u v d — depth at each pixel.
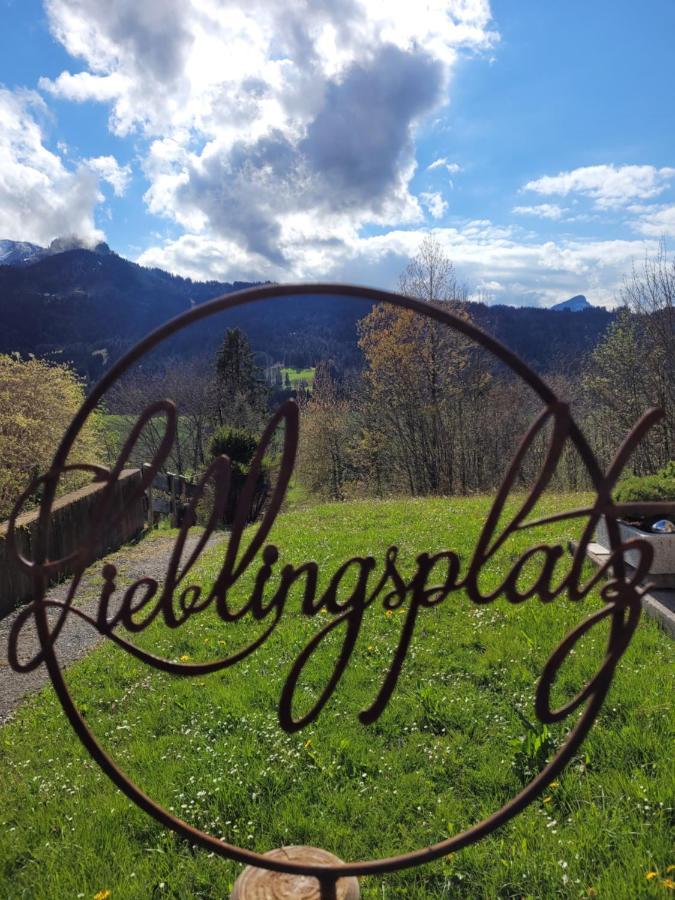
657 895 3.04
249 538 13.12
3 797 4.48
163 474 19.98
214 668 2.89
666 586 7.29
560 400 2.68
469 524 12.21
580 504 14.39
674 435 24.84
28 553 10.26
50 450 15.57
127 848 3.78
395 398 30.41
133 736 5.16
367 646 6.54
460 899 3.28
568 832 3.58
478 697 5.23
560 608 6.97
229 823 3.95
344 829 3.83
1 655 7.91
